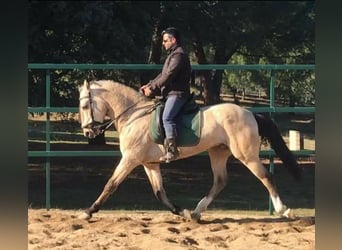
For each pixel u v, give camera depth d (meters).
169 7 18.16
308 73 15.69
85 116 8.26
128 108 8.25
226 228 8.23
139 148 8.15
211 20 18.89
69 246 7.01
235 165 20.25
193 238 7.54
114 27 15.21
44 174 17.00
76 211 9.56
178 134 8.05
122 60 15.38
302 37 21.00
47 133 9.32
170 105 7.95
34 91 14.45
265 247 7.10
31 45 14.43
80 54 15.00
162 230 7.90
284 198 13.52
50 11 14.53
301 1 20.94
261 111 9.29
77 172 17.39
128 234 7.63
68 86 14.91
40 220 8.49
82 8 14.80
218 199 13.32
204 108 8.27
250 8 19.45
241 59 26.72
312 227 8.16
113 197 13.43
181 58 7.90
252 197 13.80
